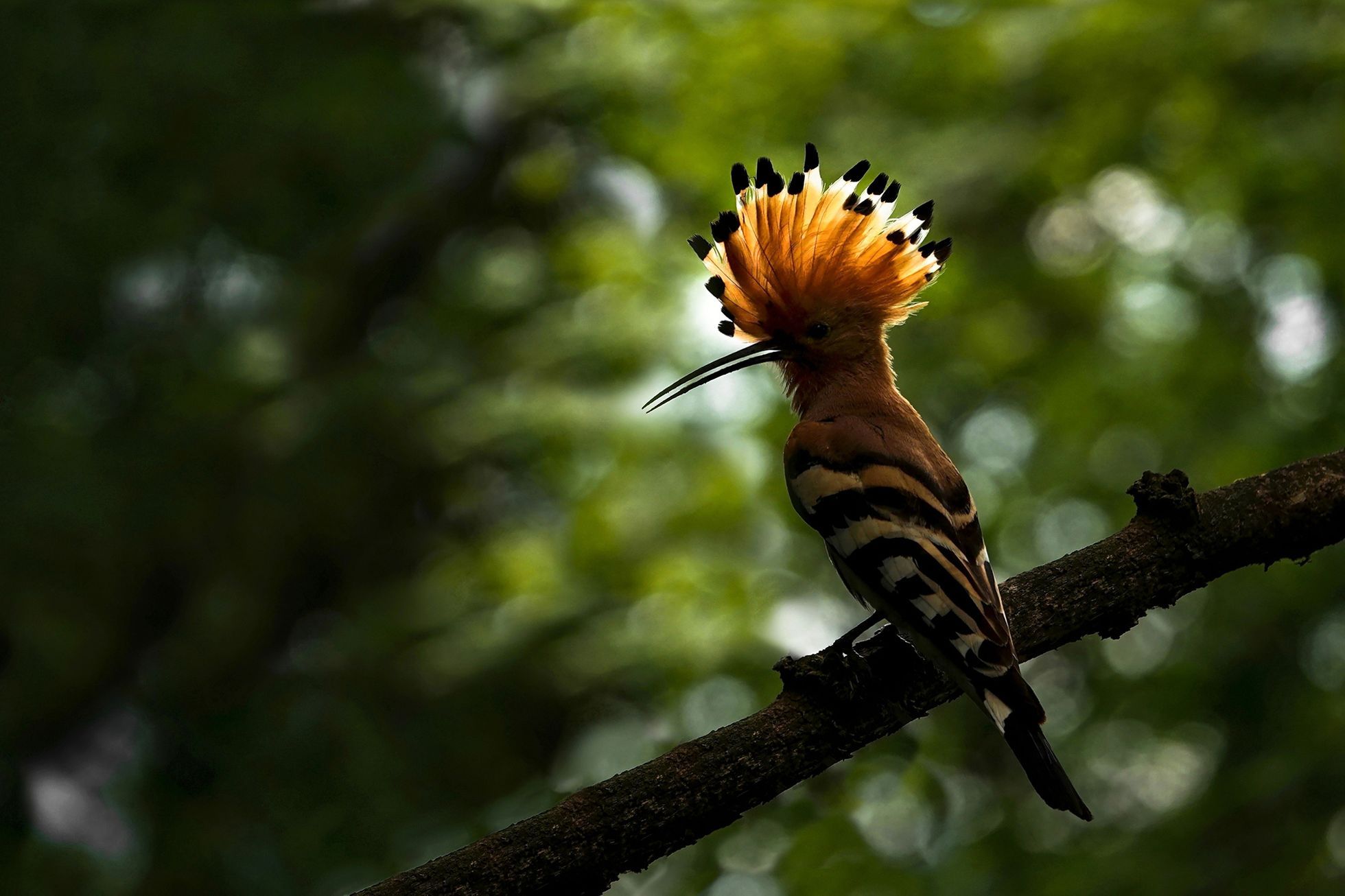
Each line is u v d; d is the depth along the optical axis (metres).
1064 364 13.55
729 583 11.78
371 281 18.08
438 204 17.69
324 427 14.44
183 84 16.08
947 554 6.00
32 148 16.08
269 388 16.00
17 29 15.95
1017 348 13.68
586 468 12.78
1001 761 12.53
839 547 6.32
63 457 16.20
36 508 15.79
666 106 13.25
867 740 5.53
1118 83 12.38
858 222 7.59
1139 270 13.48
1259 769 11.05
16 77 15.97
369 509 15.84
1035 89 12.69
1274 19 11.94
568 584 12.48
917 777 11.41
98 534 16.11
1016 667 5.54
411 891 4.98
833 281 7.54
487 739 13.73
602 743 11.46
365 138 16.33
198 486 16.48
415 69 16.78
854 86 13.09
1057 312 13.88
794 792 10.96
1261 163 12.58
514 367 13.21
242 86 16.25
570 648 11.95
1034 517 13.91
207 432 16.28
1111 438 13.39
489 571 13.08
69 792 15.30
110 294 16.86
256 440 15.59
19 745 16.14
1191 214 13.26
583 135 14.95
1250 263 13.57
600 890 5.17
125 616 17.34
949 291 12.60
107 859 14.89
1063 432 13.41
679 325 12.64
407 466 15.07
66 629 16.59
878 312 7.58
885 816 11.59
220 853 14.05
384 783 13.87
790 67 12.73
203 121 16.42
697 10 12.75
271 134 16.38
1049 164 12.64
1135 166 12.94
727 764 5.29
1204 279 13.55
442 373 13.83
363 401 14.18
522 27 13.98
